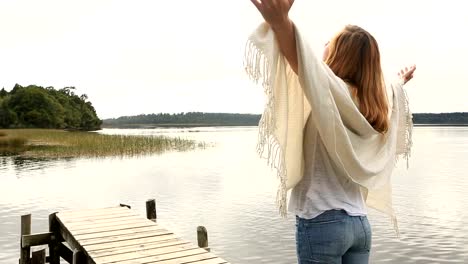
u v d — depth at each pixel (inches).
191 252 225.3
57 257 294.4
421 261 370.3
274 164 72.9
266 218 515.5
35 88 4311.0
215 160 1314.0
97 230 266.2
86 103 5738.2
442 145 2261.3
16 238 426.9
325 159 81.4
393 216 98.0
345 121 79.0
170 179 884.0
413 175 951.0
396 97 92.3
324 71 73.1
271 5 67.0
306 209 81.4
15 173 969.5
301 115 79.0
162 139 1913.1
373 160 84.5
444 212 558.6
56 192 721.0
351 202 81.6
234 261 363.3
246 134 4375.0
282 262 359.9
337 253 80.2
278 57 72.7
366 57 82.9
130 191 732.7
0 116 3951.8
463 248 403.9
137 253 222.8
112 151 1450.5
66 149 1488.7
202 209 575.8
